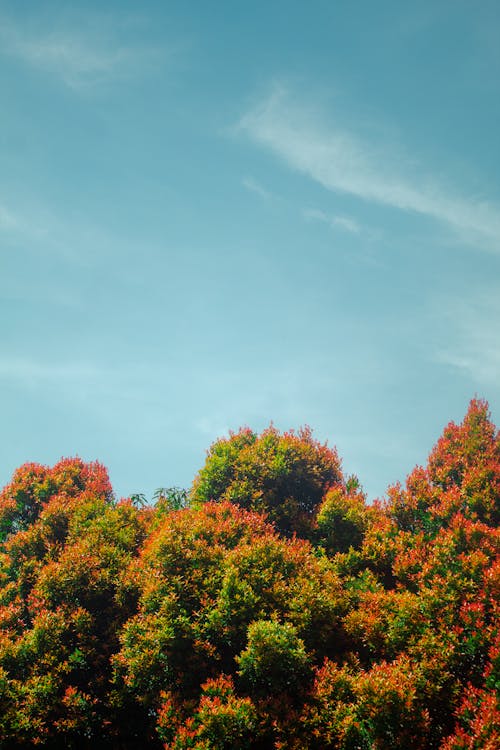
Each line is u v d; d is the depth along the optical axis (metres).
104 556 17.47
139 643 14.69
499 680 12.35
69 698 14.82
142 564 16.94
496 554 15.79
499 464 19.98
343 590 16.22
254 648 13.55
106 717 15.37
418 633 14.15
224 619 14.62
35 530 19.31
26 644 15.67
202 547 16.33
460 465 20.45
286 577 15.79
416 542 17.58
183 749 12.74
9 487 21.61
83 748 15.12
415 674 13.02
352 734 12.34
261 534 17.98
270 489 20.50
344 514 19.31
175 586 15.44
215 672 14.33
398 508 19.62
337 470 21.98
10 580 18.80
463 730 11.88
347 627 14.93
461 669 13.41
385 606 15.20
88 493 21.14
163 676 14.54
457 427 22.06
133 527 19.33
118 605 16.64
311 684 13.68
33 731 14.49
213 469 21.27
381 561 17.66
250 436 22.55
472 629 13.64
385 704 12.32
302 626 14.35
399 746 12.04
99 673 15.93
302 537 19.61
